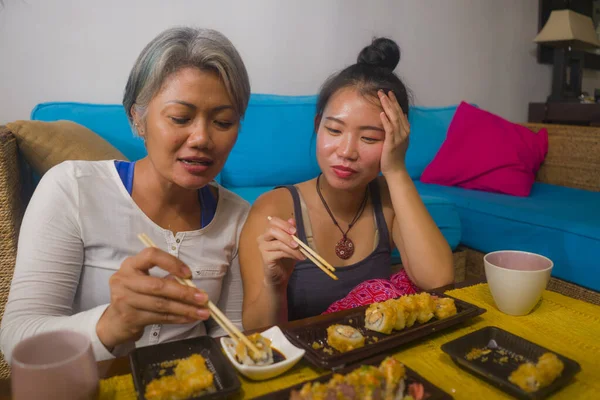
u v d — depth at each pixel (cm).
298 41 271
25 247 89
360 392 62
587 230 195
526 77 373
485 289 110
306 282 121
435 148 296
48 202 91
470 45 337
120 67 232
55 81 221
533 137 284
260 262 108
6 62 211
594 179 267
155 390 61
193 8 241
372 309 87
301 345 78
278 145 245
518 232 221
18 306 84
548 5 364
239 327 112
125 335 75
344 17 282
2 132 139
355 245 127
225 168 239
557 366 69
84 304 98
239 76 85
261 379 70
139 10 230
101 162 101
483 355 79
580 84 367
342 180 113
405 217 117
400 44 307
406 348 81
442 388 69
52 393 54
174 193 98
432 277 116
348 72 115
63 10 216
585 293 197
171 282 70
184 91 80
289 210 125
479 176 265
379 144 111
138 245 97
